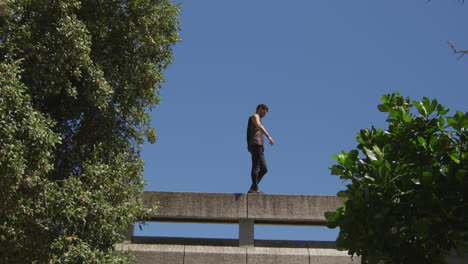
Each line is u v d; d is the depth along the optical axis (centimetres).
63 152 852
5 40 764
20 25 798
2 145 654
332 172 489
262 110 916
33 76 783
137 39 933
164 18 963
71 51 798
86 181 778
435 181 445
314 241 838
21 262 696
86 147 878
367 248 450
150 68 934
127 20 928
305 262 794
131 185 800
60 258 686
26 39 768
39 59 773
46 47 795
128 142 923
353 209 467
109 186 763
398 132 480
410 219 439
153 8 952
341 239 477
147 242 818
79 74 800
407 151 458
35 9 816
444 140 445
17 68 720
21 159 653
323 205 843
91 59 891
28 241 681
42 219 697
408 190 448
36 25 798
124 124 925
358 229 461
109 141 885
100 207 726
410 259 448
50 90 796
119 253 747
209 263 786
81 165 831
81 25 813
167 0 977
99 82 819
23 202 670
